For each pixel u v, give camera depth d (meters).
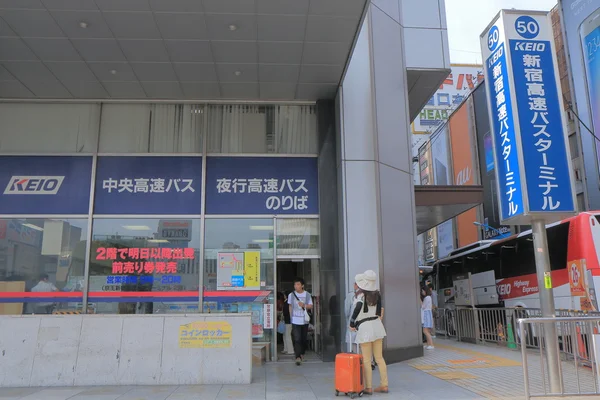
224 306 10.23
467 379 7.90
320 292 10.27
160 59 9.17
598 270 9.55
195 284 10.27
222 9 7.71
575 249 10.03
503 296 13.36
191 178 10.77
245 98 10.97
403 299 10.40
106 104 11.05
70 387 7.55
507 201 6.79
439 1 12.88
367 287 7.05
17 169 10.65
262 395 6.88
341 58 9.23
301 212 10.73
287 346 10.68
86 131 10.89
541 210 6.33
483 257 14.76
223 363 7.79
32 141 10.80
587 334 7.11
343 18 8.02
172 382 7.68
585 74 21.91
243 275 10.37
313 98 11.04
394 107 11.29
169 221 10.53
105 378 7.68
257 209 10.70
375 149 10.48
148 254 10.34
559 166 6.50
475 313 13.68
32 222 10.43
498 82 7.04
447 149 35.22
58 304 10.09
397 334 10.02
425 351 11.73
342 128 10.51
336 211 10.52
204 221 10.55
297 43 8.71
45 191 10.56
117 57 9.07
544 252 6.55
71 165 10.70
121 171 10.73
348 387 6.59
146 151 10.85
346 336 9.52
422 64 12.45
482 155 29.59
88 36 8.37
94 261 10.27
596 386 6.23
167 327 7.87
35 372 7.69
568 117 23.41
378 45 11.21
